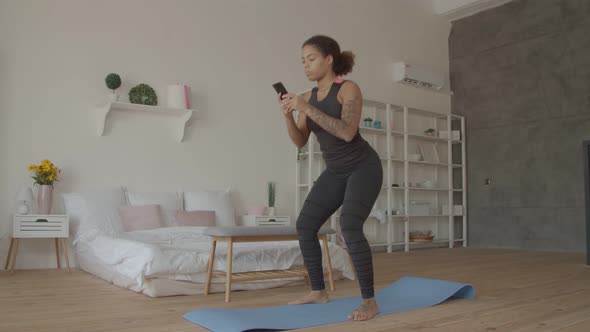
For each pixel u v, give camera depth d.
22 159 4.48
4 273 4.09
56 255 4.53
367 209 2.29
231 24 5.86
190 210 5.12
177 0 5.46
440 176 8.05
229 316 2.18
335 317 2.24
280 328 2.02
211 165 5.61
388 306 2.52
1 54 4.43
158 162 5.24
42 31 4.64
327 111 2.34
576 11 7.00
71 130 4.74
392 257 5.89
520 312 2.46
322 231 3.29
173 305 2.68
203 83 5.60
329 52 2.39
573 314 2.43
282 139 6.23
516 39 7.63
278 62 6.24
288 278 3.50
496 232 7.69
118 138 5.02
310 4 6.61
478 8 8.01
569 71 7.03
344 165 2.34
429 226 7.79
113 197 4.66
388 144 6.96
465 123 8.18
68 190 4.69
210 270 3.07
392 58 7.57
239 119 5.86
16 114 4.47
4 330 2.04
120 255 3.29
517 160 7.51
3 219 4.37
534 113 7.36
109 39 5.00
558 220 7.00
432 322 2.19
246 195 5.86
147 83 5.20
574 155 6.90
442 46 8.36
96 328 2.08
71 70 4.77
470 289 2.85
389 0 7.59
